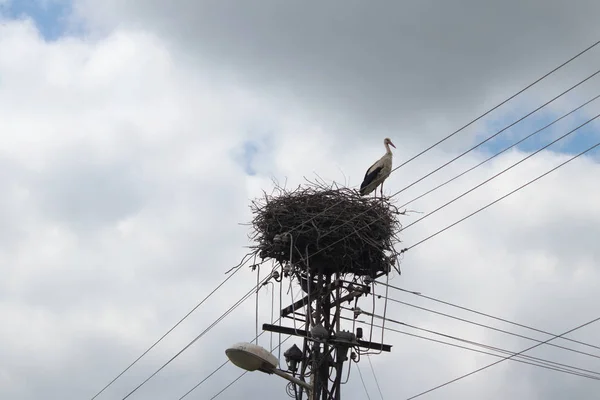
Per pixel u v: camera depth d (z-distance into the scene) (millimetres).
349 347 16312
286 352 16453
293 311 17078
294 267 17031
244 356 14555
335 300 16953
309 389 14922
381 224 17359
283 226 17062
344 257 17062
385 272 17625
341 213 17141
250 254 17531
